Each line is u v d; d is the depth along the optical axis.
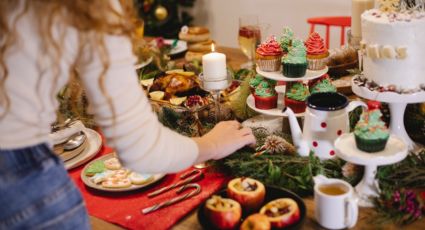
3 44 0.75
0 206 0.79
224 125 1.13
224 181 1.16
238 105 1.42
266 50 1.31
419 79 1.11
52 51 0.75
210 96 1.46
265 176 1.10
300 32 3.49
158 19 3.43
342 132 1.13
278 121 1.34
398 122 1.17
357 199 0.96
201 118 1.39
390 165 1.04
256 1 3.62
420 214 0.96
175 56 2.14
